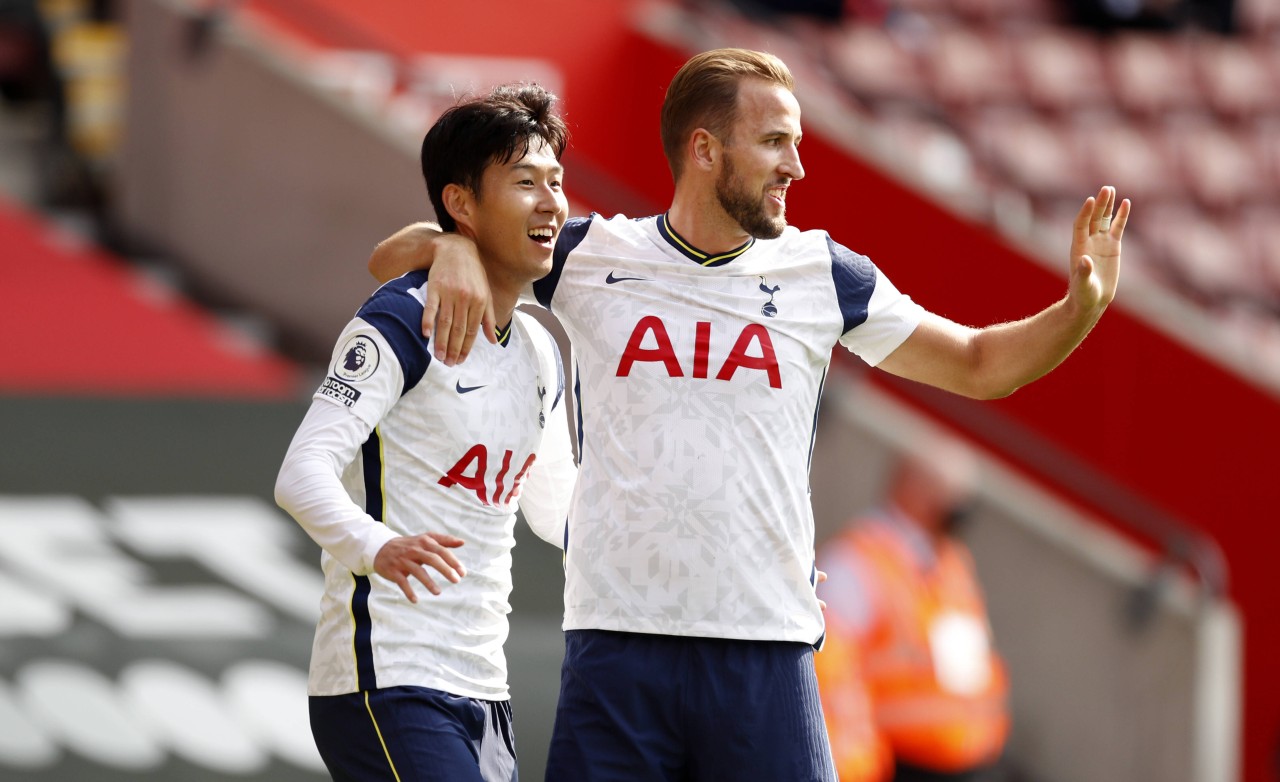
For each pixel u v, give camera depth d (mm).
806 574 11016
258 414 25219
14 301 25547
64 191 30297
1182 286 36219
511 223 10758
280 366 26234
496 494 10938
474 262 10773
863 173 30406
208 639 21141
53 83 30281
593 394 11055
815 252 11102
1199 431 28141
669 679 10812
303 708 20672
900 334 11125
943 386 11266
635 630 10781
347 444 10266
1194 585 27938
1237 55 44156
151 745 19641
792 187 31078
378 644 10594
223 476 23922
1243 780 27875
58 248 27016
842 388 26578
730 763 10812
